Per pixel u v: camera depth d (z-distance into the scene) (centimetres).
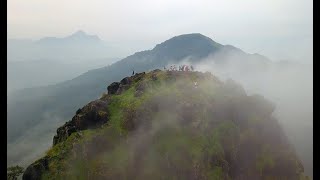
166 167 15512
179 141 16312
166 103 17625
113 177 14588
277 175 18200
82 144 15238
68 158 14662
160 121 16888
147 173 15162
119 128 16400
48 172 14088
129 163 15200
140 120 16712
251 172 17462
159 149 15988
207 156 16175
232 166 17412
